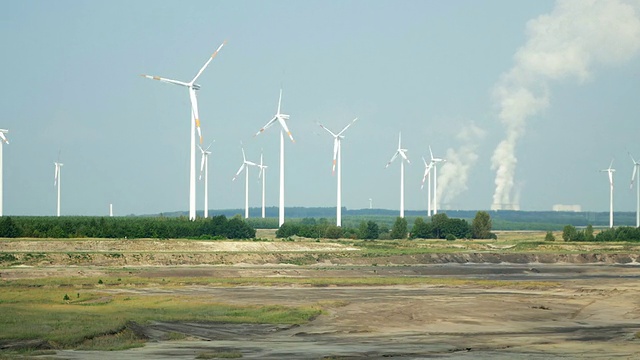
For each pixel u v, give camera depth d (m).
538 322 103.44
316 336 89.81
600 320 105.56
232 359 72.44
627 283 157.25
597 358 75.12
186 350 77.62
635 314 110.88
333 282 150.38
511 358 74.75
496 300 123.38
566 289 142.88
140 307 108.12
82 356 71.38
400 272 183.62
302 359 72.75
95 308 105.38
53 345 76.38
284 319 100.62
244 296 127.00
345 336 90.00
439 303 118.62
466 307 114.12
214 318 99.56
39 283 139.38
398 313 108.12
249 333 91.00
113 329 84.69
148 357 72.50
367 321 101.62
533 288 144.38
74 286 137.12
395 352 78.12
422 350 79.62
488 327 98.56
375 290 139.88
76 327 84.31
